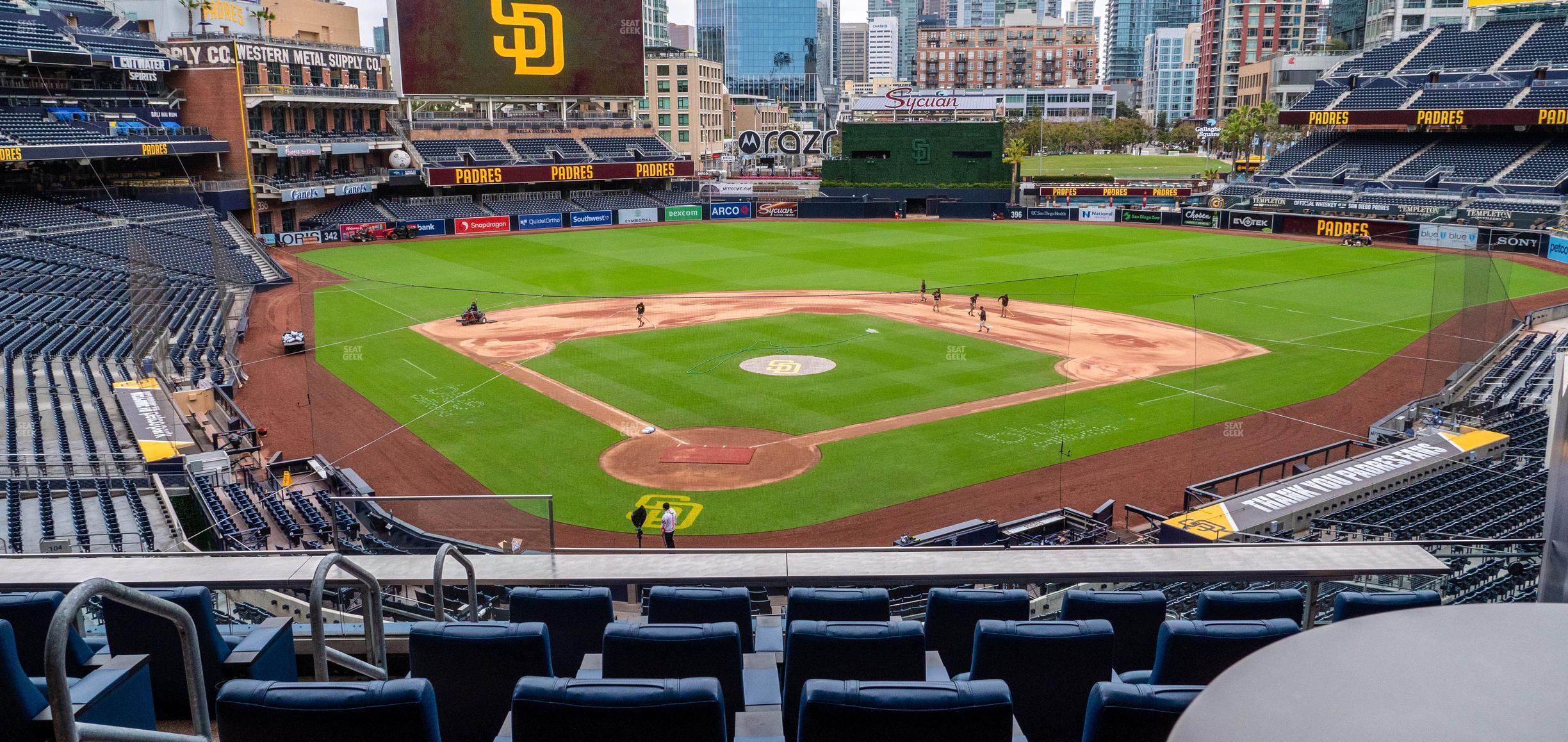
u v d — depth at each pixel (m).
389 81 106.12
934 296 60.31
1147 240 87.50
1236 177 115.06
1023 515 29.41
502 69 97.06
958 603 8.62
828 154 118.62
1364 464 28.20
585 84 100.94
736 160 136.25
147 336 44.31
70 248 64.25
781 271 72.62
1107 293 61.59
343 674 8.99
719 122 166.75
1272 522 24.80
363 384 42.84
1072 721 7.54
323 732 5.68
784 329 51.78
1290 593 8.88
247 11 104.19
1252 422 37.06
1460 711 2.92
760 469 33.03
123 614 7.64
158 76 84.06
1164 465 33.09
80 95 77.62
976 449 34.66
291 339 48.47
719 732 5.82
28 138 67.75
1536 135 88.12
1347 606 7.98
